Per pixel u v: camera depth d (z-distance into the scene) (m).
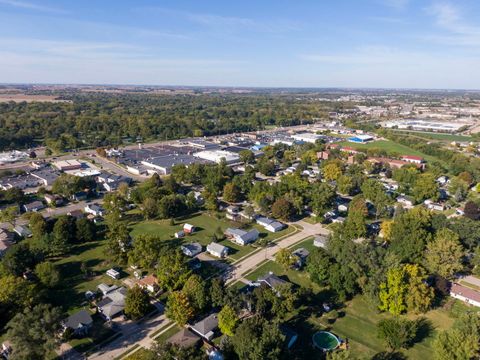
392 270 93.69
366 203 170.62
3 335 83.38
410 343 83.31
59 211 164.38
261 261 120.94
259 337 72.44
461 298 99.81
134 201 169.25
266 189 172.38
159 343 72.88
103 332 85.44
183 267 102.56
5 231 134.38
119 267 115.56
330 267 102.00
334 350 79.69
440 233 114.25
